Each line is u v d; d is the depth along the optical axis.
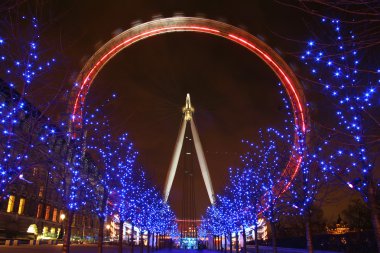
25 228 62.72
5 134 16.61
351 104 14.91
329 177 23.95
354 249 33.03
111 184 31.42
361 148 15.05
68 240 21.12
